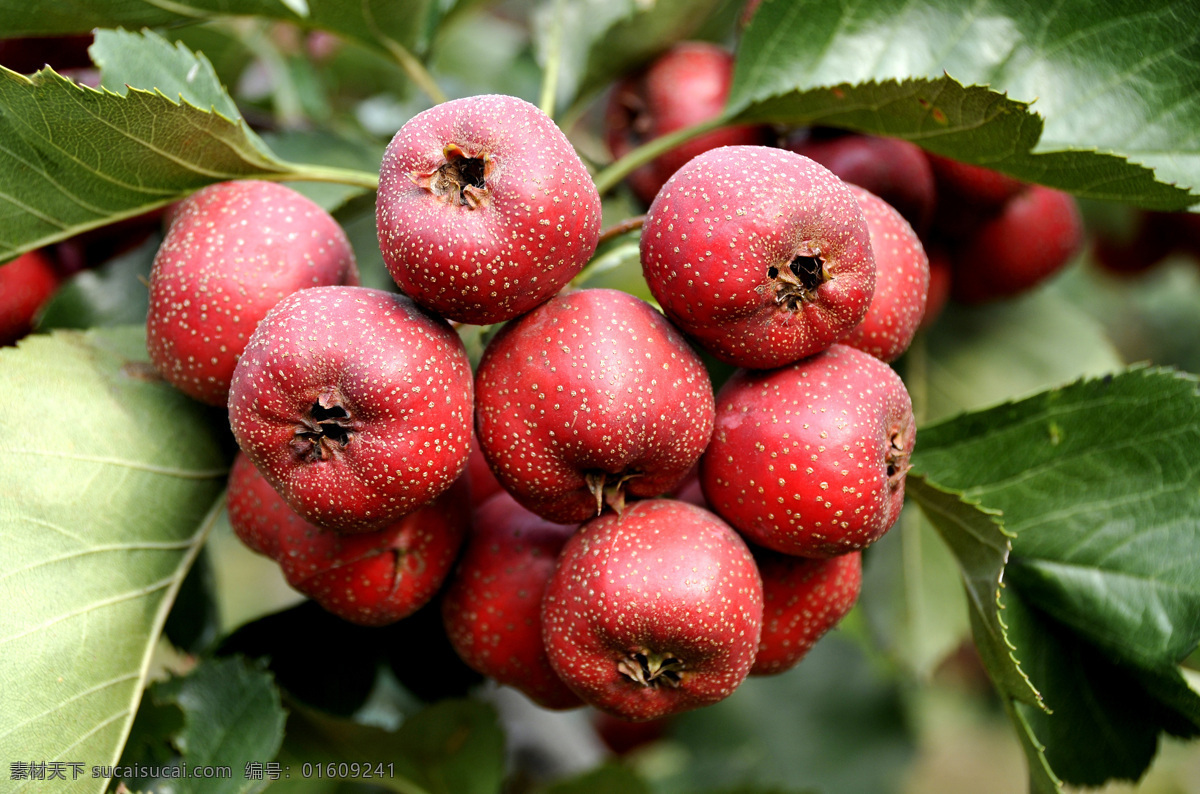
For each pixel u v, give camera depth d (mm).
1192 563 280
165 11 291
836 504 258
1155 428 285
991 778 777
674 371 258
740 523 264
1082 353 336
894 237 272
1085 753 289
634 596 255
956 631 326
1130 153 283
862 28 295
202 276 262
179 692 276
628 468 261
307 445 253
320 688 296
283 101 345
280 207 267
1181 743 286
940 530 282
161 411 280
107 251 303
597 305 258
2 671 260
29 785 259
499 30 426
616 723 452
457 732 306
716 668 260
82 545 270
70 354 277
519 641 271
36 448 270
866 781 453
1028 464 292
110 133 267
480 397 260
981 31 290
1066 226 324
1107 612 284
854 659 471
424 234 251
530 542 272
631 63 318
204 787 272
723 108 310
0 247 276
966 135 277
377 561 267
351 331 251
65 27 288
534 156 251
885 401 262
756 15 296
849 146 292
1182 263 467
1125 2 283
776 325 258
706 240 254
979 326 338
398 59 313
